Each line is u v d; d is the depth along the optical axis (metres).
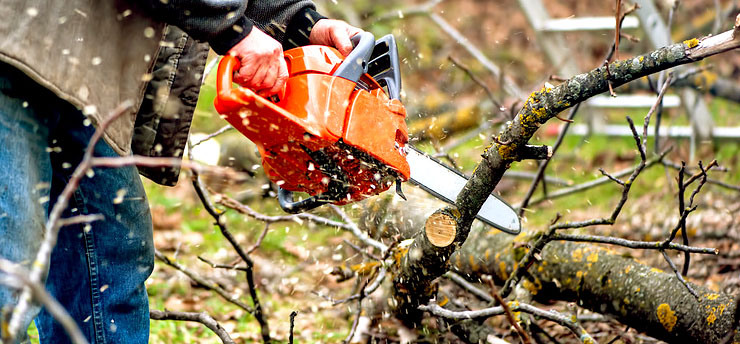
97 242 2.52
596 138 7.50
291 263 4.95
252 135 2.42
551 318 2.84
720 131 6.80
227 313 4.14
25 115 2.12
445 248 2.69
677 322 2.98
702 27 8.29
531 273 3.47
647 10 6.84
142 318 2.64
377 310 3.65
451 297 3.65
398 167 2.48
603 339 3.55
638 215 5.36
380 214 3.85
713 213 5.08
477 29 12.07
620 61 2.32
